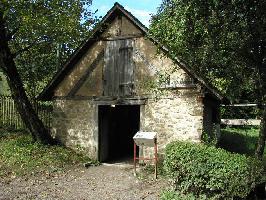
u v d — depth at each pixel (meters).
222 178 8.73
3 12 12.90
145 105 13.80
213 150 9.50
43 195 10.20
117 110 17.14
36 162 13.32
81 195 10.28
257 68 9.09
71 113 15.30
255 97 10.00
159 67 13.61
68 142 15.30
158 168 13.07
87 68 15.01
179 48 9.88
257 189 8.89
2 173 12.20
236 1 8.48
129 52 14.19
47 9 13.68
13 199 9.73
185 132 13.07
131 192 10.54
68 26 13.95
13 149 14.32
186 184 9.42
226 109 23.00
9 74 14.88
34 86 20.45
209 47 9.18
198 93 12.91
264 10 8.51
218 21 8.84
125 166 14.05
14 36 15.03
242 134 20.28
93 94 14.86
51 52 19.88
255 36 8.80
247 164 8.70
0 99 18.52
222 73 9.84
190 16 9.02
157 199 9.77
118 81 14.35
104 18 14.28
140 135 12.49
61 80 15.54
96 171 13.27
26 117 15.27
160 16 9.91
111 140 16.84
